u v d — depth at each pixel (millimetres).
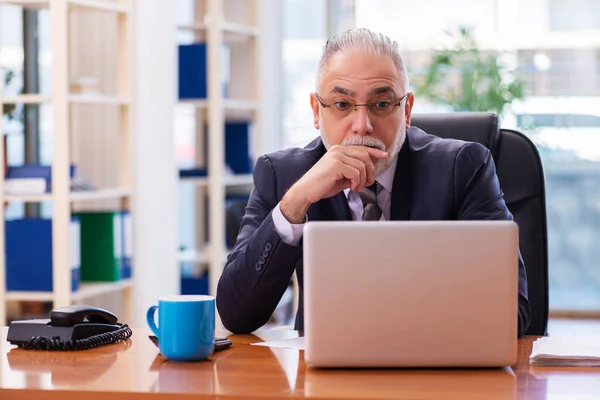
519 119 6199
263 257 1854
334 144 1936
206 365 1548
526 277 2082
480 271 1484
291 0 6219
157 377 1454
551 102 6172
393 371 1493
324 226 1483
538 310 2195
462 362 1497
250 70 5398
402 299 1483
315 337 1490
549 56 6141
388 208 2037
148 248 4367
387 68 1903
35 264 3854
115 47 4766
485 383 1410
